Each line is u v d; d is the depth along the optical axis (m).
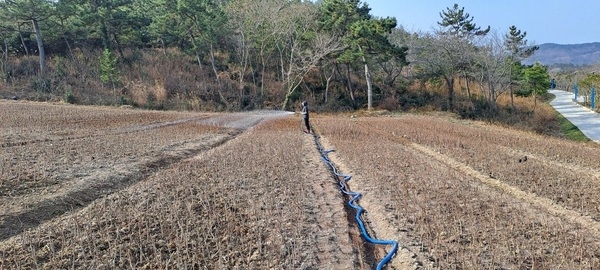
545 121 37.16
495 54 40.09
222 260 5.91
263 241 6.63
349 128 22.58
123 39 47.09
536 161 13.80
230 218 7.50
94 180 9.34
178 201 8.28
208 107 38.50
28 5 35.31
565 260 6.02
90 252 6.00
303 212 7.97
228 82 43.69
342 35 39.91
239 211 7.90
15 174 9.43
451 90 42.75
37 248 6.15
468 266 5.87
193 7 37.47
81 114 23.95
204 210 7.82
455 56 40.50
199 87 41.94
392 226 7.41
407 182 10.28
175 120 24.39
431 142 17.70
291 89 42.03
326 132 20.83
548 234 7.04
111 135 16.50
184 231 6.85
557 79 84.50
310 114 37.25
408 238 6.87
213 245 6.43
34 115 21.98
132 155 12.45
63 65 41.12
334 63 42.69
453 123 29.00
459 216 7.84
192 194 8.71
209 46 45.06
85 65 42.19
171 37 44.25
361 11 39.28
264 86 44.94
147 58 45.81
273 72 48.75
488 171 11.88
